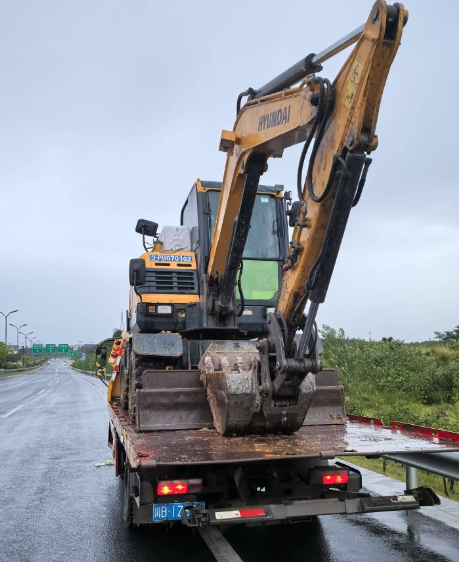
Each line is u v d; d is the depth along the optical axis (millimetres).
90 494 7527
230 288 6613
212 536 5602
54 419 16609
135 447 4707
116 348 9812
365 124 3865
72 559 5059
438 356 17625
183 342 7137
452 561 4691
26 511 6699
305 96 4469
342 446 4773
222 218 6336
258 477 5070
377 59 3689
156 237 8836
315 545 5230
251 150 5453
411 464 5203
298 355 4730
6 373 78438
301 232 4617
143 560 4973
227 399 5133
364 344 17625
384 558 4797
